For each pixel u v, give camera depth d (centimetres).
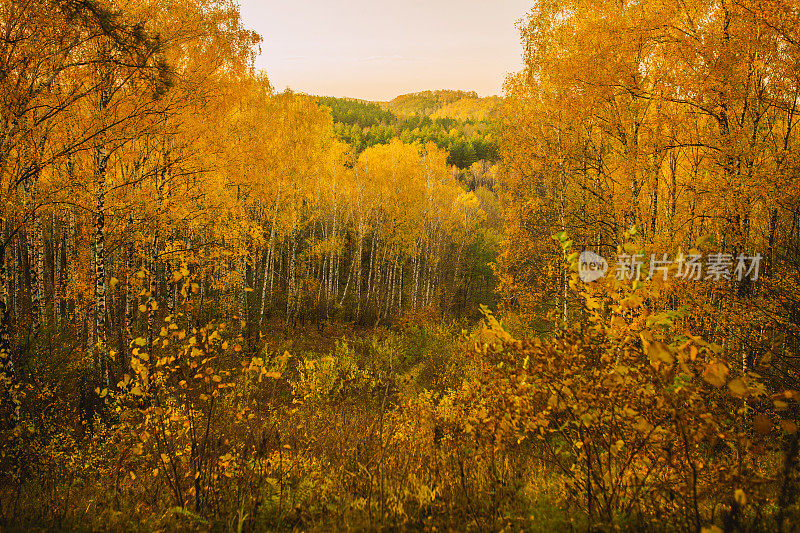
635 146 823
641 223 898
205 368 377
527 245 1280
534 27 1184
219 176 1333
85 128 780
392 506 339
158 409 378
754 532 272
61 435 599
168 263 1238
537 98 1202
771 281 654
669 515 292
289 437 603
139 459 523
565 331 306
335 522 331
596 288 304
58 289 1441
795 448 266
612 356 287
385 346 1605
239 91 1270
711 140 741
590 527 279
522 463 441
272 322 2162
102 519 358
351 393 1166
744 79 700
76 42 614
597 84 815
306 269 2855
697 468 288
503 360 331
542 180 1249
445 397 720
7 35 562
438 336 1709
